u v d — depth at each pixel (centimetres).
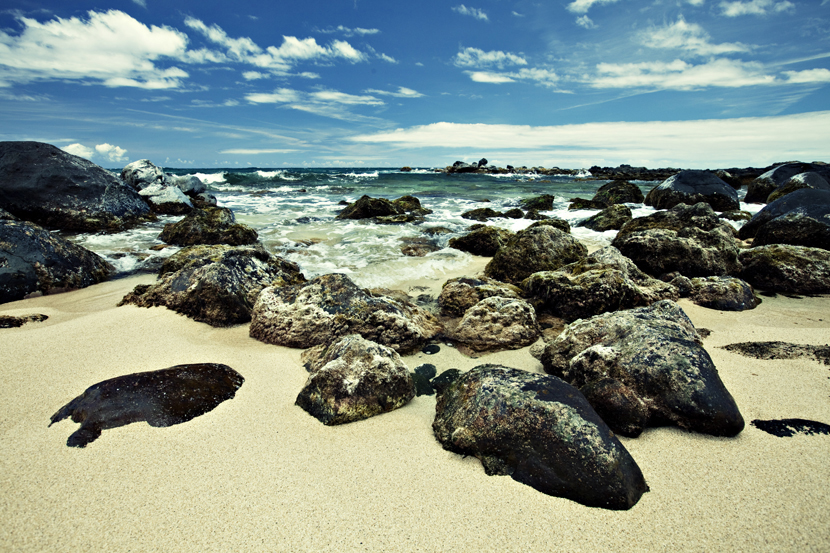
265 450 292
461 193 2394
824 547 216
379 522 232
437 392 384
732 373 390
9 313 536
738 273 717
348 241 1059
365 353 358
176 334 484
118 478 260
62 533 221
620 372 340
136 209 1243
